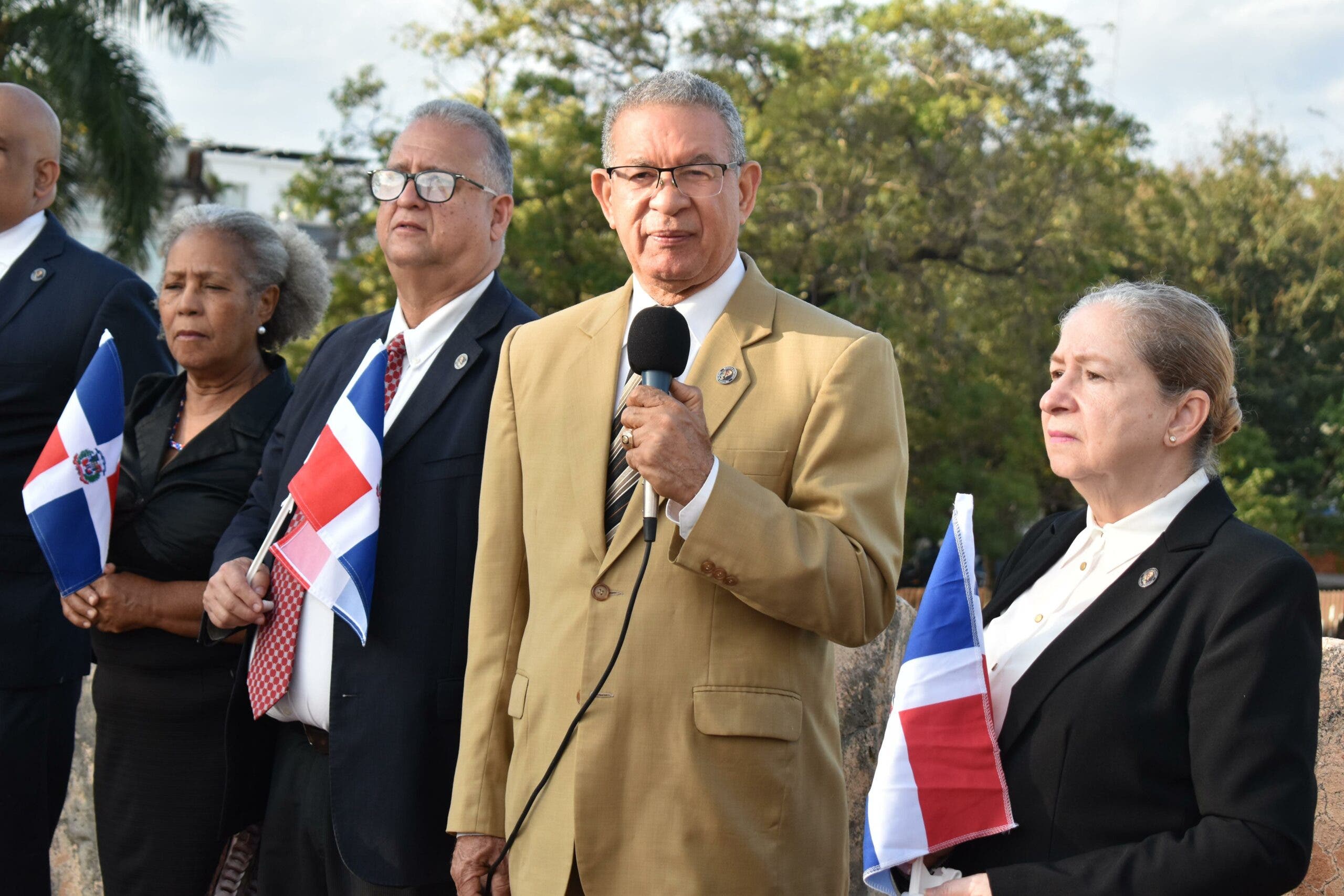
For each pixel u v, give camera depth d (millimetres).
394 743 2592
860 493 2168
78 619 3066
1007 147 19656
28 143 3605
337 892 2688
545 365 2471
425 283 2865
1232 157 34031
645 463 2023
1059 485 21812
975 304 19047
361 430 2668
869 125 18609
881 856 1906
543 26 18859
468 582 2670
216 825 3104
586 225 17688
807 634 2230
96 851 3994
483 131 2930
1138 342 1907
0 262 3627
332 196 18469
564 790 2180
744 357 2287
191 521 3158
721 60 19438
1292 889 1677
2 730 3410
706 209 2309
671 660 2135
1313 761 1712
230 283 3227
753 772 2102
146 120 14258
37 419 3529
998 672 1990
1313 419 31828
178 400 3367
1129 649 1835
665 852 2080
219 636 2871
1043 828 1849
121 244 14508
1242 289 32812
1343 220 32844
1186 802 1781
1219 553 1823
